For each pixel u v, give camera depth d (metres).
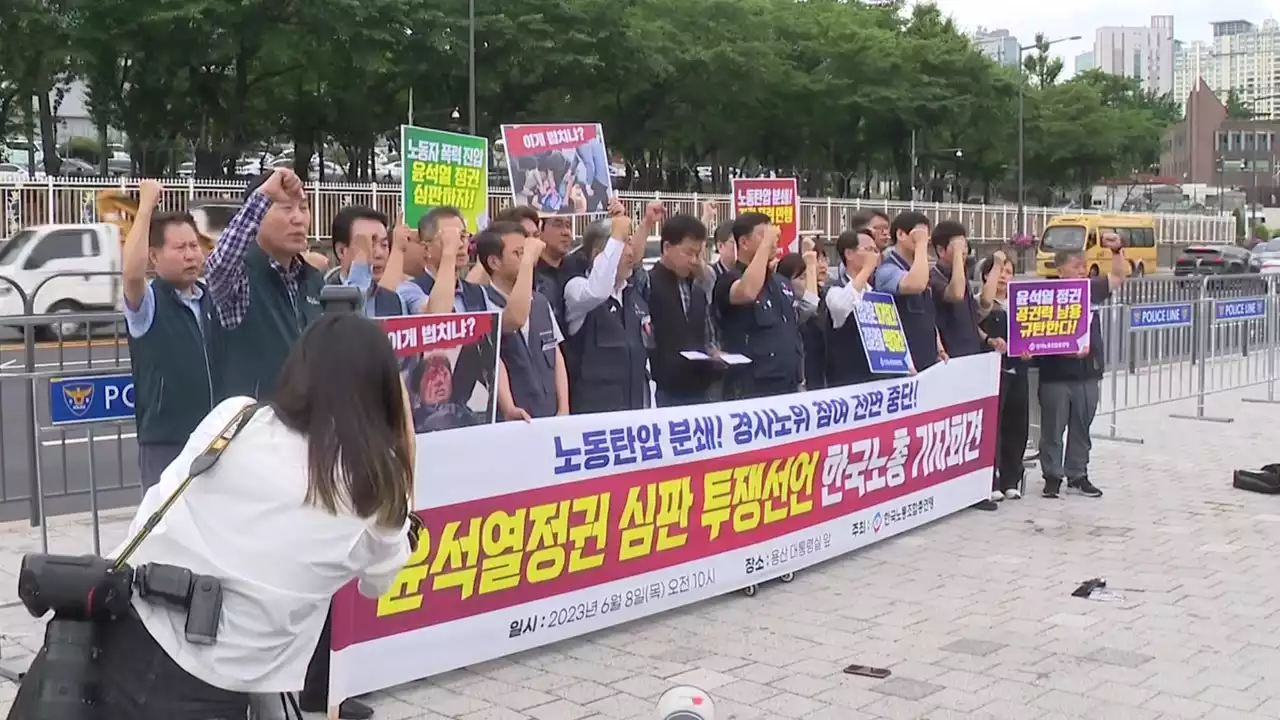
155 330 4.64
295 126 34.47
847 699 4.86
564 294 6.30
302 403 2.66
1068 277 8.90
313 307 4.70
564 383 6.01
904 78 42.09
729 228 7.62
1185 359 13.03
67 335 7.91
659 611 5.83
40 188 23.70
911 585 6.58
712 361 6.62
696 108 38.91
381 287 5.19
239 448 2.62
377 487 2.62
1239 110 132.62
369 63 27.83
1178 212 61.66
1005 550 7.35
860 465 7.12
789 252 8.91
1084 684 5.05
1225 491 9.10
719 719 4.61
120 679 2.57
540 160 7.72
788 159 45.72
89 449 6.20
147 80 29.45
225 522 2.59
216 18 27.00
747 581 6.30
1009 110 47.94
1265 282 15.14
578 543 5.42
